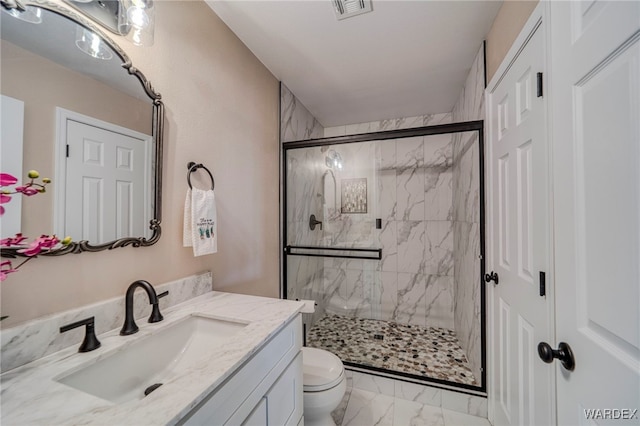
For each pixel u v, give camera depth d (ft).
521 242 3.51
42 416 1.66
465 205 6.61
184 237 3.85
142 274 3.34
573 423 2.31
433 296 8.63
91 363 2.36
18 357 2.21
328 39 5.28
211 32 4.56
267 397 2.76
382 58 5.92
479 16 4.58
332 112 9.06
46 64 2.45
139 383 2.72
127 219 3.13
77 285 2.69
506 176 4.07
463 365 6.30
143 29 2.94
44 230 2.42
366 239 8.53
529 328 3.28
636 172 1.63
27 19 2.34
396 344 7.47
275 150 6.77
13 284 2.26
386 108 8.74
